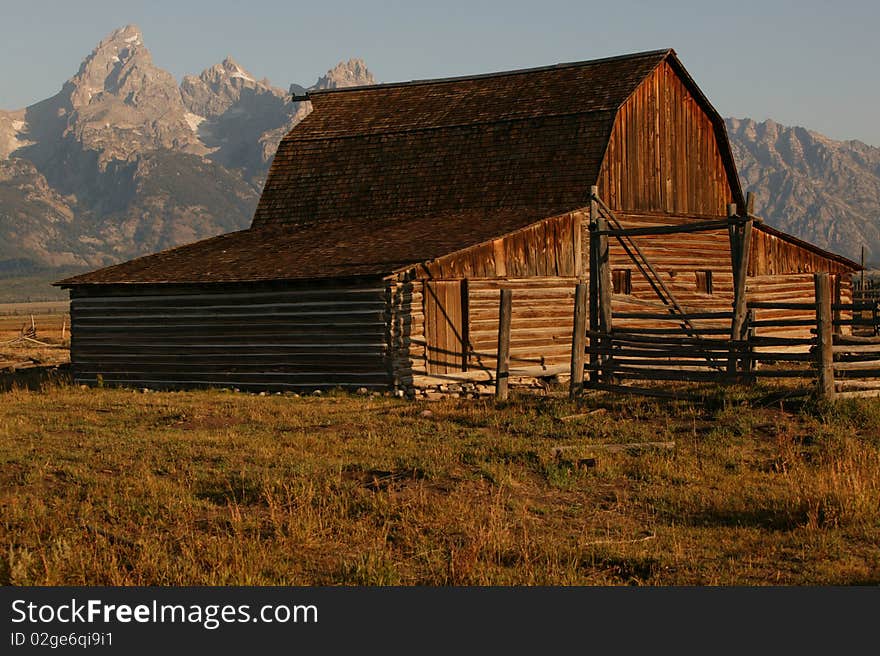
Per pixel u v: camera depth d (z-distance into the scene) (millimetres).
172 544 12508
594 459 16141
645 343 22047
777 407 19234
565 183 34094
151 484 15070
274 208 40344
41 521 13359
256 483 14859
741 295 21406
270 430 20328
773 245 38312
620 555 11914
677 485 15086
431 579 11344
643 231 22812
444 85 42062
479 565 11562
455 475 15570
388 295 27547
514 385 29141
